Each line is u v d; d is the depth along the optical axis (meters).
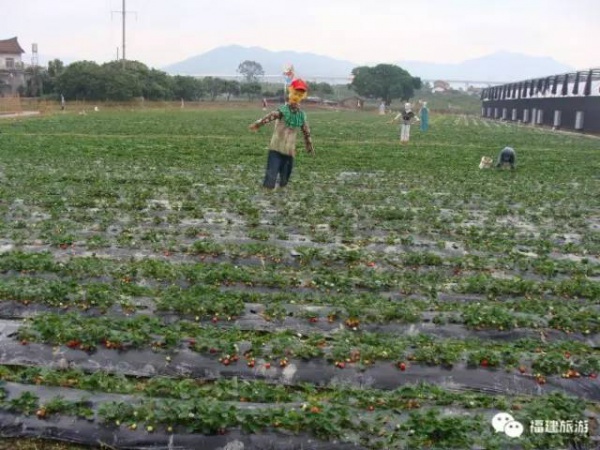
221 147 28.73
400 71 124.75
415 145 33.38
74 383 6.70
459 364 7.32
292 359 7.29
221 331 7.91
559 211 16.16
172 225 13.31
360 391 6.71
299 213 14.46
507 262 11.20
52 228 12.57
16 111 63.84
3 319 8.33
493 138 41.59
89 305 8.55
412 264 11.07
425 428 5.93
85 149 26.38
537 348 7.84
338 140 35.56
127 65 95.94
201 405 6.04
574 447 6.01
